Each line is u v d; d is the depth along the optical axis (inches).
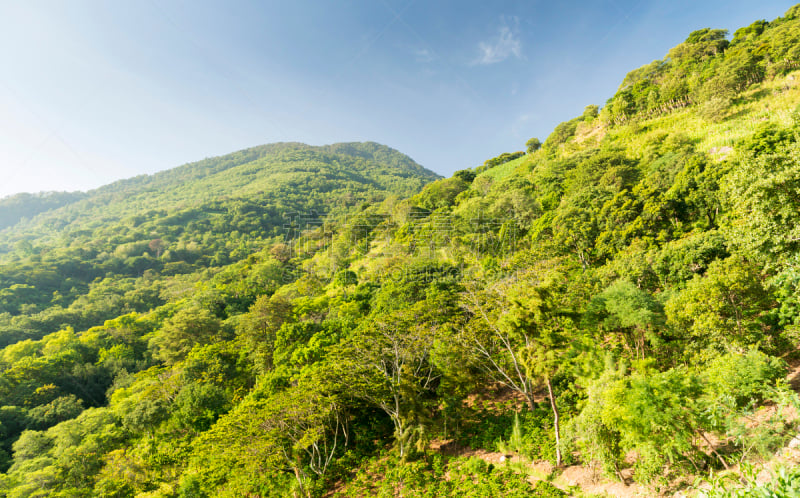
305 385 964.0
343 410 1035.9
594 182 2239.2
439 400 1099.9
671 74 3307.1
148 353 2257.6
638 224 1520.7
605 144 3029.0
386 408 978.7
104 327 2507.4
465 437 908.0
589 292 1075.3
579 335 795.4
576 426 602.9
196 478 1007.0
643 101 3272.6
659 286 1103.6
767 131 1288.1
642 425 463.8
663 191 1668.3
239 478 933.8
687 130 2317.9
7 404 1669.5
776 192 543.5
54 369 1920.5
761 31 3211.1
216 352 1732.3
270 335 1808.6
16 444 1321.4
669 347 767.1
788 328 591.8
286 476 932.6
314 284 2851.9
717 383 460.8
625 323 777.6
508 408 974.4
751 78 2407.7
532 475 683.4
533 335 757.9
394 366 1111.6
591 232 1712.6
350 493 811.4
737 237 626.8
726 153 1690.5
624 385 494.9
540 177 2974.9
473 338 1042.7
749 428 400.8
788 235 529.3
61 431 1337.4
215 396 1390.3
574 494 586.9
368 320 1525.6
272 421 890.7
